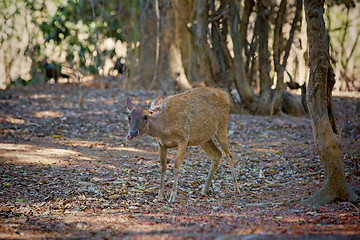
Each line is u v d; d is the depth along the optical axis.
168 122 8.41
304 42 17.73
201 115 8.84
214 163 9.19
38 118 15.34
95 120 15.59
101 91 20.03
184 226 6.59
